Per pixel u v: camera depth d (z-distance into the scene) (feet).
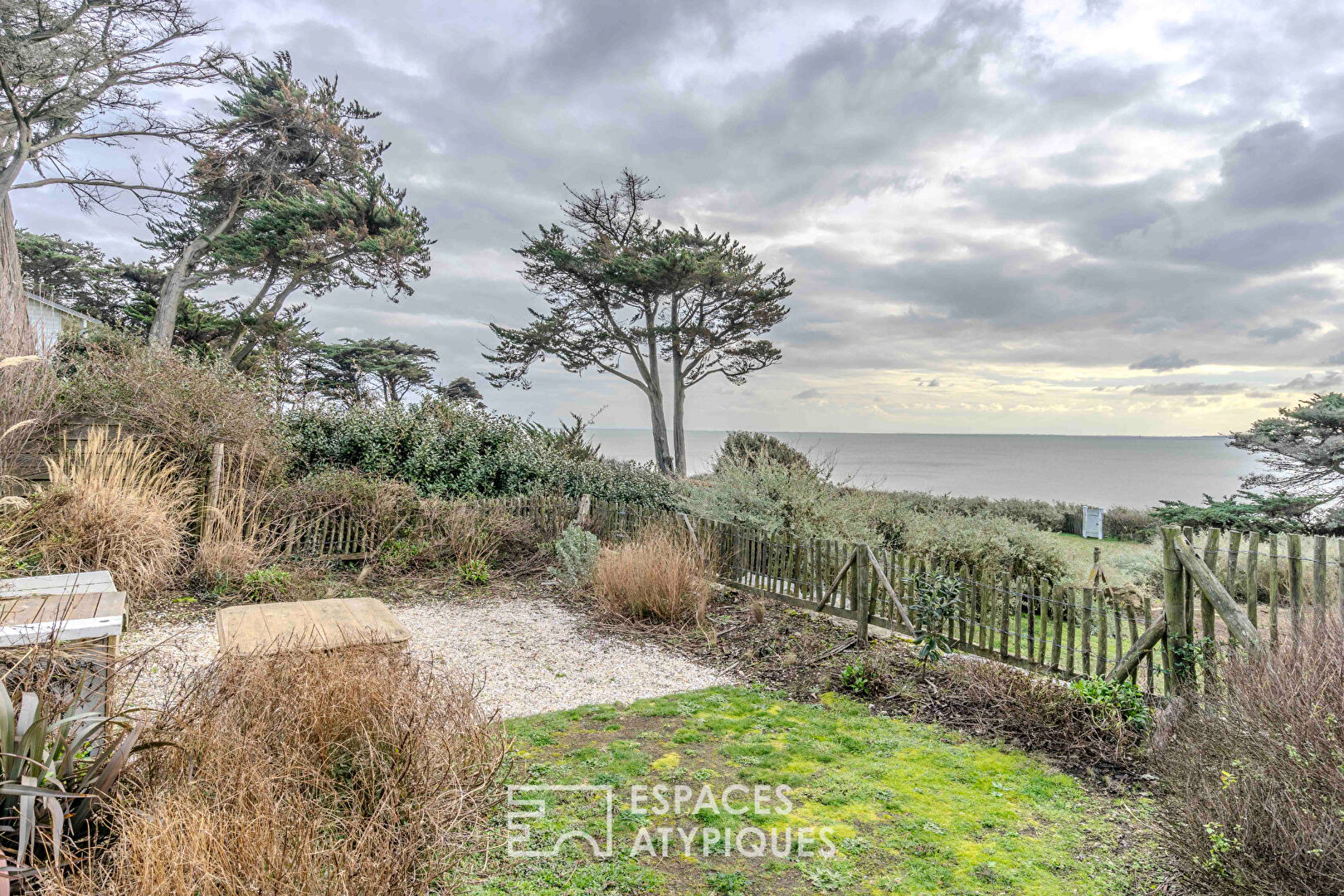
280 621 13.52
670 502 36.22
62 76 52.90
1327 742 8.70
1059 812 10.78
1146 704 13.91
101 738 8.65
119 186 64.03
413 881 7.50
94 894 6.02
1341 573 11.79
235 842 6.60
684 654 19.69
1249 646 12.18
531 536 31.19
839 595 23.03
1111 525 63.21
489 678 17.10
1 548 16.29
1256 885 7.61
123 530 20.03
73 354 28.81
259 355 37.70
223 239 65.51
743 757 12.72
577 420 49.24
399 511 29.43
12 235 50.72
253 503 26.21
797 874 8.97
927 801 11.10
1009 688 14.97
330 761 9.00
